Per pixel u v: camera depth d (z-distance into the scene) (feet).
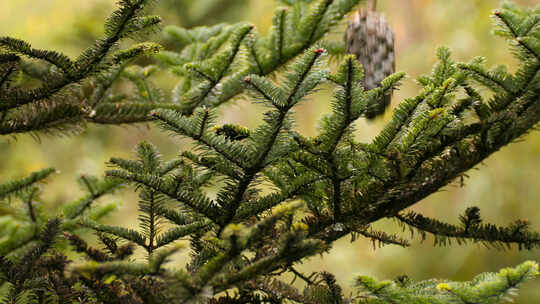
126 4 3.70
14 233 4.03
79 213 4.10
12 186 3.87
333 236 3.87
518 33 3.84
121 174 3.72
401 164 3.74
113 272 3.57
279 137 3.67
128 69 4.49
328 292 3.77
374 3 4.21
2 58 3.73
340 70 3.62
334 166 3.73
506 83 3.83
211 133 3.67
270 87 3.62
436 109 3.68
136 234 3.81
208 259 3.80
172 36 4.89
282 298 3.76
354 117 3.67
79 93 4.33
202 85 4.25
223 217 3.76
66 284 3.73
